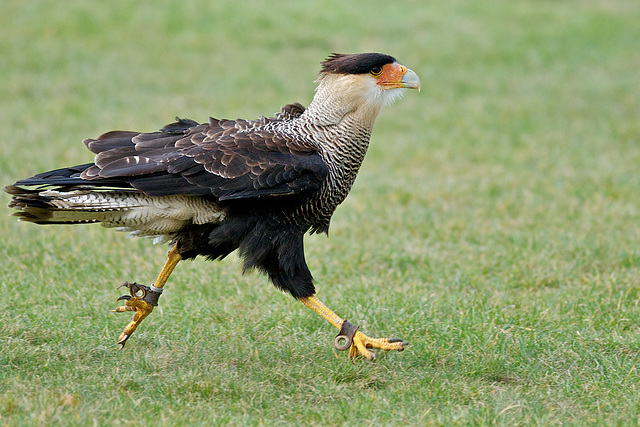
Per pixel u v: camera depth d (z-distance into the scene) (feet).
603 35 98.78
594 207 48.67
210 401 25.84
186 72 80.38
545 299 35.47
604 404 26.13
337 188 29.53
